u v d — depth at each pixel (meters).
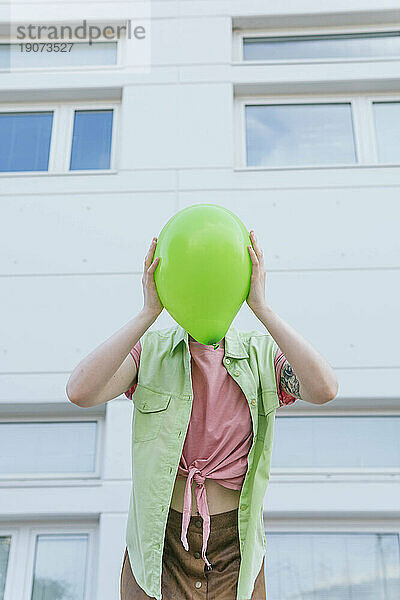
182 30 4.04
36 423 3.27
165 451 1.68
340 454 3.15
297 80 3.90
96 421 3.27
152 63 3.96
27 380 3.24
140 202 3.60
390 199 3.56
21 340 3.32
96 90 3.93
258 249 1.64
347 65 3.93
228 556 1.68
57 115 3.97
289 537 3.05
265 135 3.90
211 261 1.53
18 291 3.42
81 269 3.46
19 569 3.02
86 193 3.63
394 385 3.18
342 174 3.62
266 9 4.09
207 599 1.65
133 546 1.74
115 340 1.66
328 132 3.90
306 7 4.07
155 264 1.63
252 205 3.56
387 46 4.09
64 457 3.19
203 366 1.74
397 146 3.85
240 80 3.91
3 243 3.52
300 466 3.13
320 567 2.98
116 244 3.51
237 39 4.12
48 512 3.00
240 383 1.72
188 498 1.64
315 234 3.49
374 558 3.00
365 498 2.99
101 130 3.94
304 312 3.33
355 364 3.23
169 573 1.67
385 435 3.20
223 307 1.55
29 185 3.66
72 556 3.04
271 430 1.73
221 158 3.69
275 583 2.96
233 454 1.69
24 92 3.91
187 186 3.63
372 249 3.45
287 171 3.64
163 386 1.74
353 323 3.31
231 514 1.69
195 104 3.85
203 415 1.71
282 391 1.81
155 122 3.80
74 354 3.29
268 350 1.84
